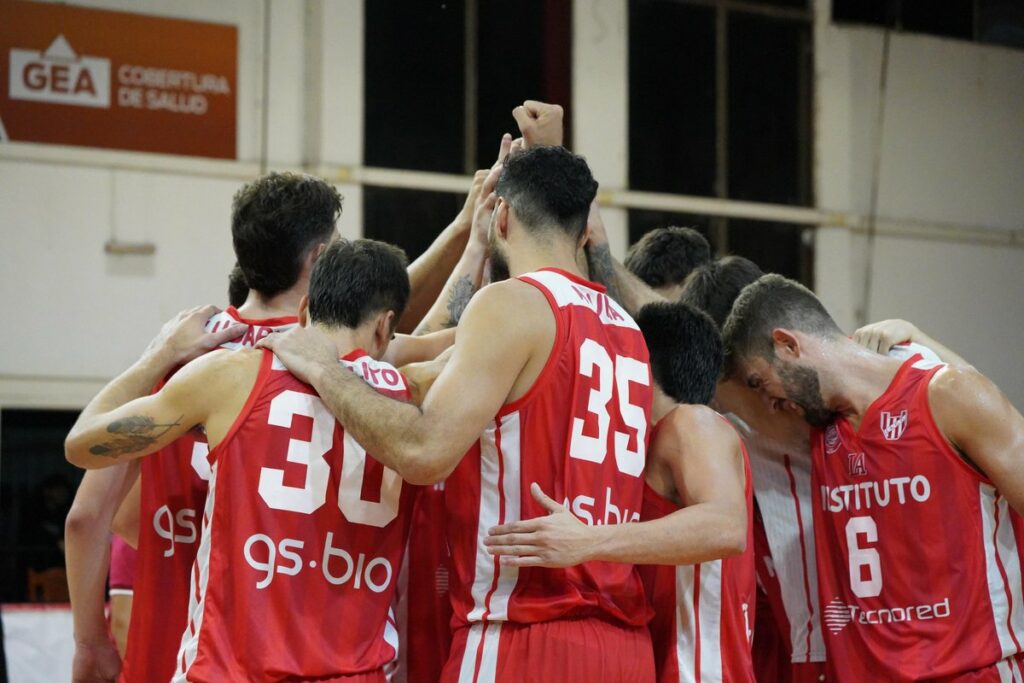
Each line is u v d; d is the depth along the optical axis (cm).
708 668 475
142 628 477
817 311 534
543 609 422
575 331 427
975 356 2297
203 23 1856
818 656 561
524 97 2048
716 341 503
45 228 1755
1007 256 2345
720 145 2170
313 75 1911
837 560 529
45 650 1002
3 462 1738
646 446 455
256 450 426
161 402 429
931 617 494
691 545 420
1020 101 2384
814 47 2239
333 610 428
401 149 1967
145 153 1816
